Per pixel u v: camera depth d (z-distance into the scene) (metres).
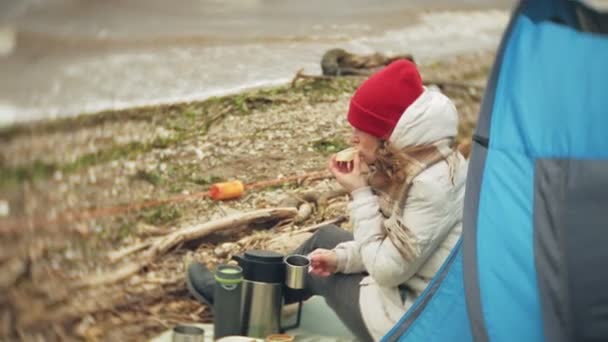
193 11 5.25
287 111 5.11
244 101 5.13
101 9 4.82
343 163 3.12
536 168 2.69
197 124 4.75
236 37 5.57
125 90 4.68
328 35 6.01
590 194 2.58
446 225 2.91
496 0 7.21
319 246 3.48
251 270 3.28
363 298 3.11
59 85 4.41
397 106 3.01
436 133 2.91
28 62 4.38
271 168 4.52
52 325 3.14
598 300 2.51
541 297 2.57
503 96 2.85
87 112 4.38
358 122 3.06
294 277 3.28
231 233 3.97
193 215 4.00
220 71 5.25
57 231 3.62
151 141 4.49
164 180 4.20
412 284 3.03
